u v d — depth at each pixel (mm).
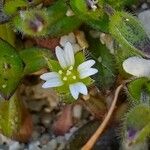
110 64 62
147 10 65
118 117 63
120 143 62
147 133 51
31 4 58
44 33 56
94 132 63
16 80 58
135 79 56
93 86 61
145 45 53
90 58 62
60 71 57
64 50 57
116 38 55
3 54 57
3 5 58
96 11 57
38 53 61
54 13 60
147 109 51
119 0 61
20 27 57
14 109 62
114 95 60
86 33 65
